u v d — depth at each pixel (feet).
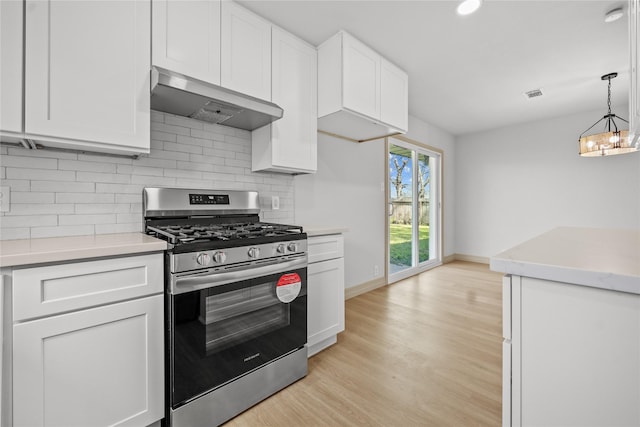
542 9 6.38
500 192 16.12
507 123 15.24
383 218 12.34
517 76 9.64
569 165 14.03
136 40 4.69
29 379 3.21
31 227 4.62
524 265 2.53
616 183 13.01
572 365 2.36
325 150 9.80
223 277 4.62
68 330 3.42
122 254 3.82
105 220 5.30
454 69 9.09
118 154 5.32
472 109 13.04
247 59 6.11
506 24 6.88
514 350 2.63
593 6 6.28
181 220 6.05
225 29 5.76
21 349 3.16
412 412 4.80
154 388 4.09
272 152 6.71
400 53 8.09
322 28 6.95
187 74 5.22
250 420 4.68
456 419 4.63
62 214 4.88
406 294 11.07
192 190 6.24
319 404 5.03
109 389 3.74
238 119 6.49
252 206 7.20
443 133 16.60
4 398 3.09
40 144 4.38
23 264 3.14
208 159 6.67
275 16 6.49
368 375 5.85
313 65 7.52
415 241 14.62
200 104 5.56
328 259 6.87
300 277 5.80
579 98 11.70
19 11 3.76
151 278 4.06
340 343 7.18
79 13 4.19
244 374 4.91
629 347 2.14
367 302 10.16
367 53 7.64
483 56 8.31
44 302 3.28
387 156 12.58
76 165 5.01
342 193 10.44
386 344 7.11
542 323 2.50
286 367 5.52
